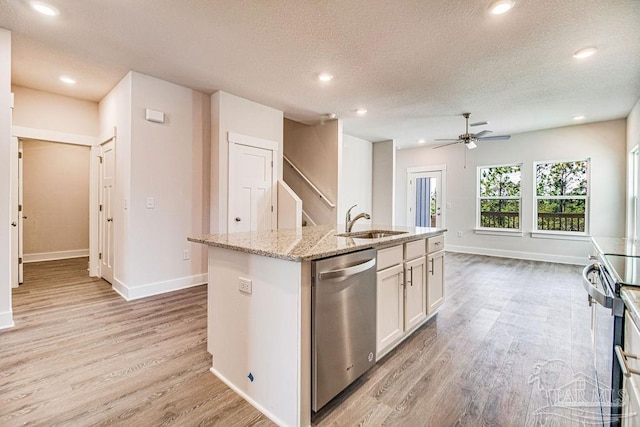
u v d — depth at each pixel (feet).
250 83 11.85
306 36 8.49
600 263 5.28
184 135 12.44
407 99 13.46
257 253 5.35
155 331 8.45
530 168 19.49
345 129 19.15
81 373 6.40
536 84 11.61
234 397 5.75
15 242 12.67
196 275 12.96
